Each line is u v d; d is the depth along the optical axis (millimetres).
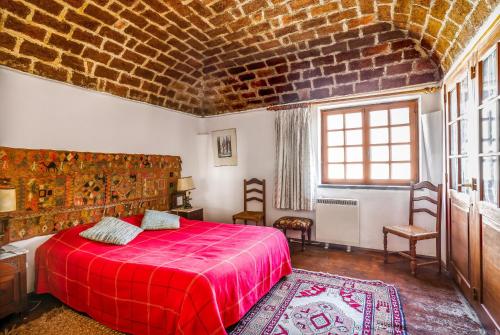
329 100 3979
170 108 4391
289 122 4219
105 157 3328
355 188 3834
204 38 3189
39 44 2537
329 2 2527
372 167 3873
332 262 3410
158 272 1890
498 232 1750
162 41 3184
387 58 3355
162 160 4172
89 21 2580
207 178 5062
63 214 2881
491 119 1916
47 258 2529
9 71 2506
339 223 3818
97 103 3289
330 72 3740
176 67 3789
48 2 2268
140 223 3385
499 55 1673
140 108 3871
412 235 2955
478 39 1994
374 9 2605
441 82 3227
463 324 2062
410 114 3623
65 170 2914
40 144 2730
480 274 2049
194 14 2707
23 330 2074
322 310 2277
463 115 2467
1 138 2449
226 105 4781
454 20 2256
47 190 2754
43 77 2748
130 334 1948
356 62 3514
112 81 3352
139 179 3766
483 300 2027
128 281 1931
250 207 4691
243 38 3201
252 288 2221
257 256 2385
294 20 2826
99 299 2057
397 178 3717
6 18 2234
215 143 4988
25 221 2582
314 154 4121
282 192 4230
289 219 3939
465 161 2467
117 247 2521
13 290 2205
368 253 3715
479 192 2020
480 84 1985
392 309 2275
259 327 2051
